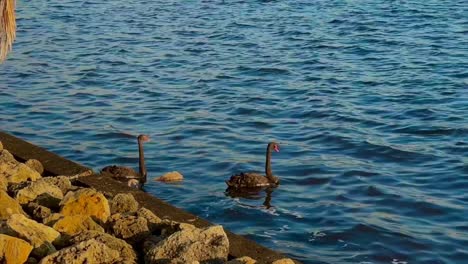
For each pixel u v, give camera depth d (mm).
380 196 15516
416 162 17547
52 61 28312
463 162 17406
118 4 41719
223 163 17719
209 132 20000
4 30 11625
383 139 19172
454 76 25391
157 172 17172
